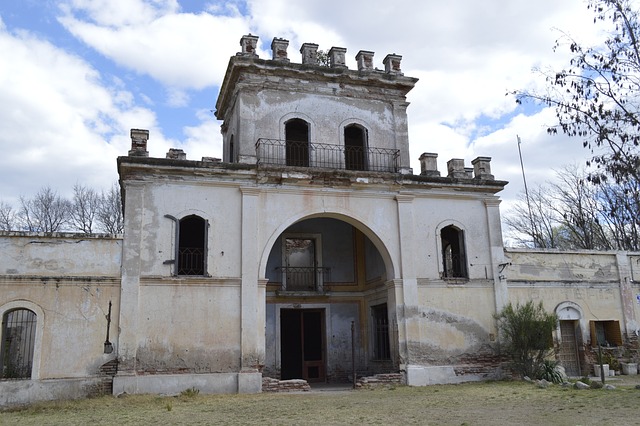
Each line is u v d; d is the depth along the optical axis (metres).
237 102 17.50
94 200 37.47
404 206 17.69
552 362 17.22
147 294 14.80
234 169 16.02
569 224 29.84
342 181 17.06
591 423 9.28
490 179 18.67
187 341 14.84
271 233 16.20
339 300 19.78
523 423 9.52
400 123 18.70
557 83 11.14
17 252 14.25
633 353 19.72
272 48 18.09
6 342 14.12
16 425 10.40
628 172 10.59
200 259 15.83
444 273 18.73
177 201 15.61
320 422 9.96
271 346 18.70
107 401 13.03
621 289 20.20
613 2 10.80
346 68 18.23
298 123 17.86
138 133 15.85
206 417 10.74
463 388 15.38
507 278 18.69
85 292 14.45
